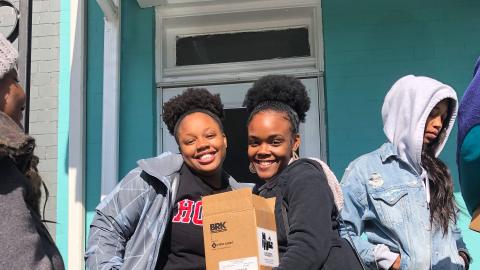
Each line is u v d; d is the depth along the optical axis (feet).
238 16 14.44
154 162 7.39
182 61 14.69
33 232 4.71
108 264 6.79
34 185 5.31
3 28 14.24
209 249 6.07
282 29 14.60
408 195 7.55
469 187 5.78
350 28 13.65
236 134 14.17
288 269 5.72
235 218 6.00
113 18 13.66
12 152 4.73
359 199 7.79
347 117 13.33
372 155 8.06
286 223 6.24
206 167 7.40
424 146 7.89
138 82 13.94
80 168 13.46
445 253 7.46
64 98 14.05
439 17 13.52
